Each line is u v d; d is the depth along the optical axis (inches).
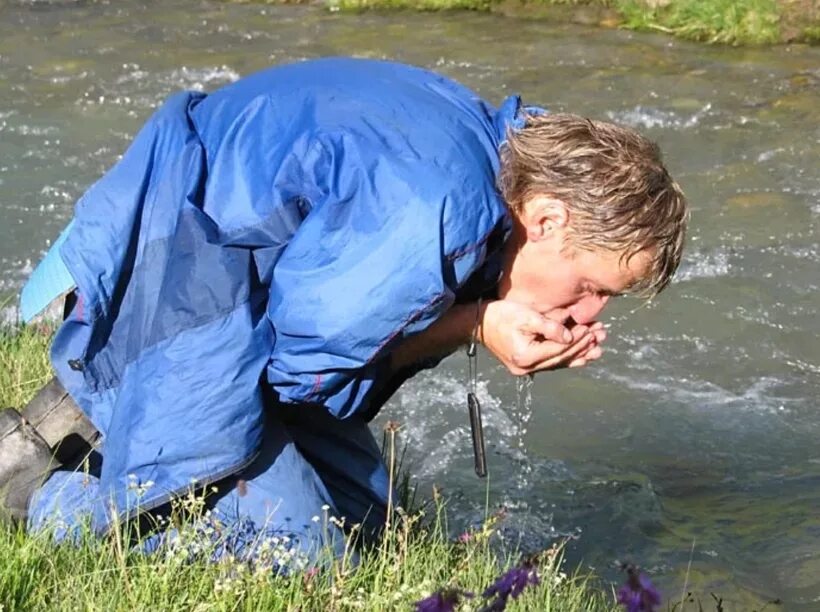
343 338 155.8
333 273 154.4
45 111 509.4
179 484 163.0
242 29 629.9
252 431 163.5
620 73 555.2
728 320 359.6
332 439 188.1
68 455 183.0
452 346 172.6
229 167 166.2
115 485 164.7
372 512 190.9
